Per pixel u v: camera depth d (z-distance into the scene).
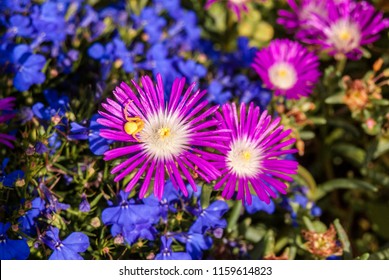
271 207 0.41
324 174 0.49
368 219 0.48
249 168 0.38
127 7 0.47
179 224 0.39
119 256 0.39
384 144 0.45
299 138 0.45
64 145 0.39
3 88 0.42
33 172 0.38
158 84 0.37
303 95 0.43
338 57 0.46
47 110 0.39
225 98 0.44
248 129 0.38
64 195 0.39
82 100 0.41
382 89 0.48
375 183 0.47
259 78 0.48
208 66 0.48
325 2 0.47
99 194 0.38
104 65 0.43
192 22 0.48
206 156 0.37
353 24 0.45
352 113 0.45
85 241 0.37
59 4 0.45
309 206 0.44
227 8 0.50
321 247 0.41
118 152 0.36
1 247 0.37
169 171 0.36
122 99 0.36
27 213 0.37
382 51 0.49
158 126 0.37
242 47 0.48
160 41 0.46
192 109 0.39
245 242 0.42
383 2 0.50
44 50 0.43
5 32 0.43
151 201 0.38
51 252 0.38
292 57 0.44
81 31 0.45
